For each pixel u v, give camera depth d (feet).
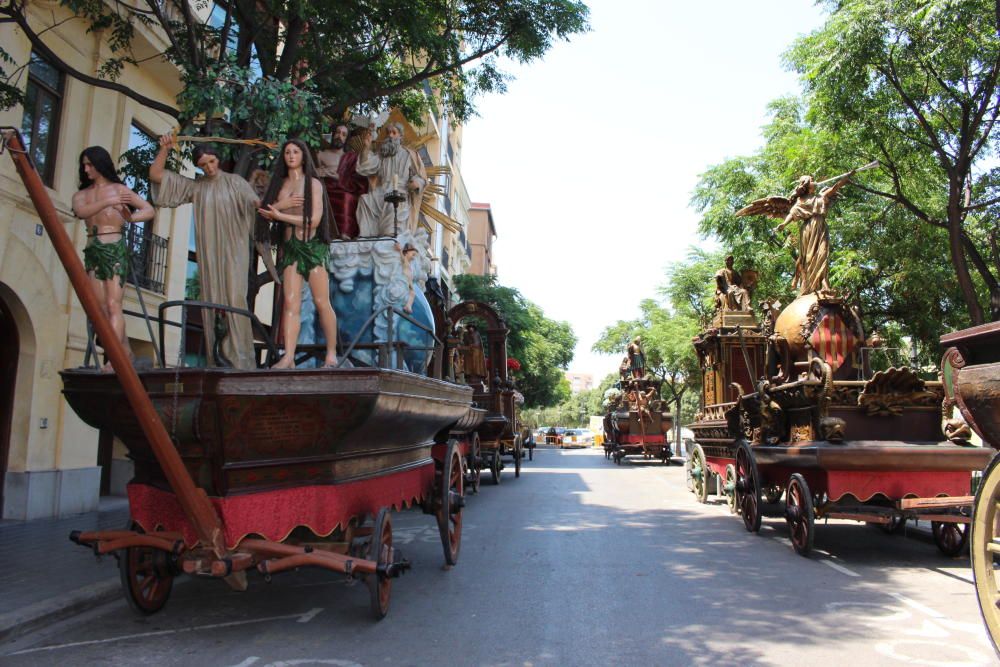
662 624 19.56
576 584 24.20
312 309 29.07
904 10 44.04
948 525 29.01
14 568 25.00
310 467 17.67
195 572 16.51
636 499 50.47
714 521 39.37
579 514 42.29
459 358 49.42
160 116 48.24
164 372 15.83
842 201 60.29
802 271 35.68
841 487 28.71
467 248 189.67
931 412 30.19
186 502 15.87
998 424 15.29
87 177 18.62
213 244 19.04
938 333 61.87
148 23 39.01
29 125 37.35
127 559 19.44
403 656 16.89
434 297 38.22
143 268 44.68
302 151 19.34
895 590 23.50
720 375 47.73
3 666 16.25
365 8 36.91
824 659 16.78
